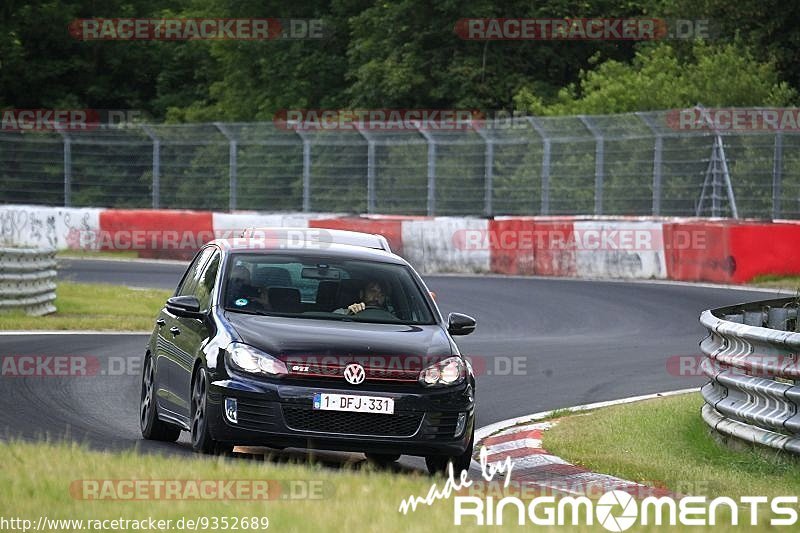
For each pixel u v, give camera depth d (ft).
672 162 365.40
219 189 443.73
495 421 148.05
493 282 328.70
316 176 425.28
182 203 447.83
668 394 168.14
